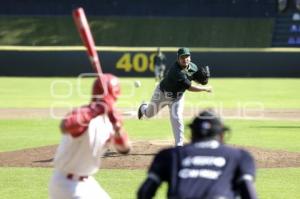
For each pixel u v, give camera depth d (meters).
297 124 50.66
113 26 140.38
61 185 15.59
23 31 138.38
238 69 111.06
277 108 63.38
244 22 140.50
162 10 142.62
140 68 110.50
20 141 40.34
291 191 26.19
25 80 102.00
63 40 137.62
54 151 35.47
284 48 134.12
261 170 30.61
